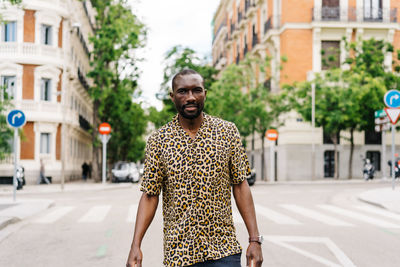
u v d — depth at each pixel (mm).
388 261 6695
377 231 9422
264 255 7094
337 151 34844
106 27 33438
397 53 34281
